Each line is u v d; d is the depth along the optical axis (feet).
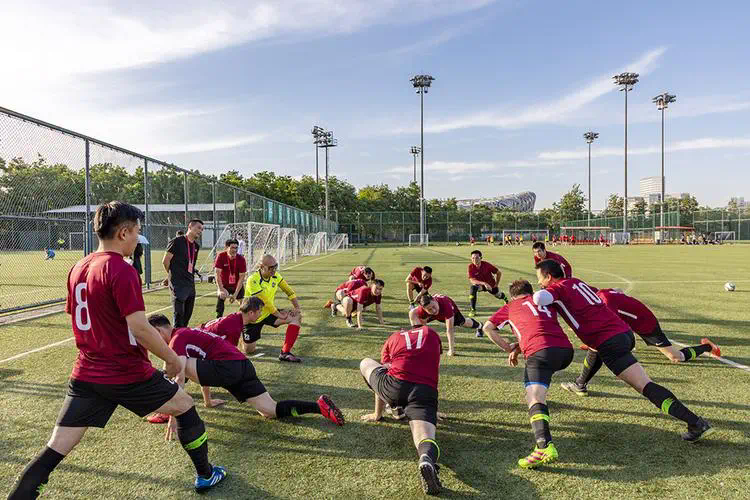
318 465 9.66
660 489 8.62
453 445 10.59
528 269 56.80
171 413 8.05
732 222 163.94
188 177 46.78
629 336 11.37
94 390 7.39
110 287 7.05
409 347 10.41
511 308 12.54
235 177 202.59
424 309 13.43
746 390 14.08
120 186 35.47
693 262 68.13
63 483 8.93
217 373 11.15
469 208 258.16
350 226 202.59
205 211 55.11
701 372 15.90
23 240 32.76
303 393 14.05
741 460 9.73
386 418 12.17
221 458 10.00
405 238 205.98
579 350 19.35
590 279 44.86
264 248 55.57
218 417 12.35
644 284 40.65
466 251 118.52
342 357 18.08
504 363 17.35
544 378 10.56
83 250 33.50
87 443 10.74
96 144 32.35
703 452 10.11
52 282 42.24
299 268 62.59
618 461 9.74
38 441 10.78
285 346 17.58
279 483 8.94
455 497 8.38
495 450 10.32
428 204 256.73
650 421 11.84
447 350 19.31
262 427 11.66
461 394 13.92
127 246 7.59
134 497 8.46
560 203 281.33
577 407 12.85
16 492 6.89
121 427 11.69
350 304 23.72
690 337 21.06
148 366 7.68
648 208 298.56
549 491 8.58
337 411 11.37
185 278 19.30
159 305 30.50
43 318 26.30
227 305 30.91
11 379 15.29
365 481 8.98
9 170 26.27
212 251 51.13
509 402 13.25
